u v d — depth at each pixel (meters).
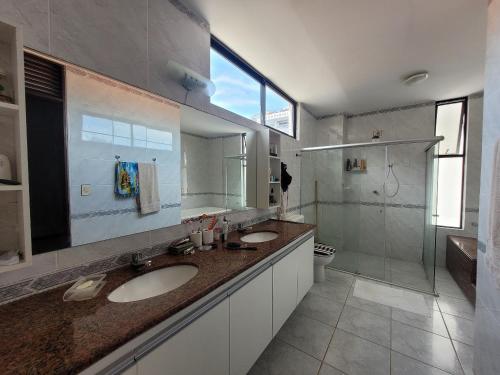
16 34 0.73
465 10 1.46
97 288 0.96
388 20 1.57
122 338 0.66
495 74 1.16
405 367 1.48
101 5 1.07
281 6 1.46
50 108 0.95
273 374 1.44
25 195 0.75
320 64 2.17
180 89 1.48
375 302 2.26
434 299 2.31
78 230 1.05
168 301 0.86
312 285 2.48
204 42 1.61
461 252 2.49
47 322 0.73
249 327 1.32
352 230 3.44
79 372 0.57
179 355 0.88
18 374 0.53
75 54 0.99
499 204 0.93
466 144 2.95
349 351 1.62
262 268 1.46
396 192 3.35
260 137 2.35
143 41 1.25
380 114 3.50
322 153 3.54
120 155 1.21
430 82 2.55
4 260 0.73
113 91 1.16
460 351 1.60
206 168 1.84
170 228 1.50
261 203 2.35
